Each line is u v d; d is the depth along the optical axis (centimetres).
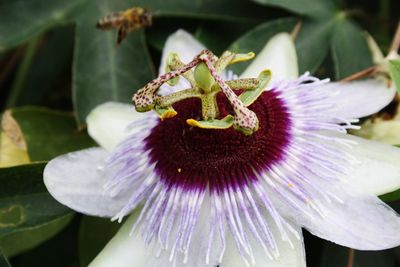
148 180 25
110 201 25
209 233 24
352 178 24
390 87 26
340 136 25
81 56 29
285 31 29
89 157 25
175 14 29
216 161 25
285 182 24
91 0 30
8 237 28
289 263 23
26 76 31
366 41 29
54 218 26
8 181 26
